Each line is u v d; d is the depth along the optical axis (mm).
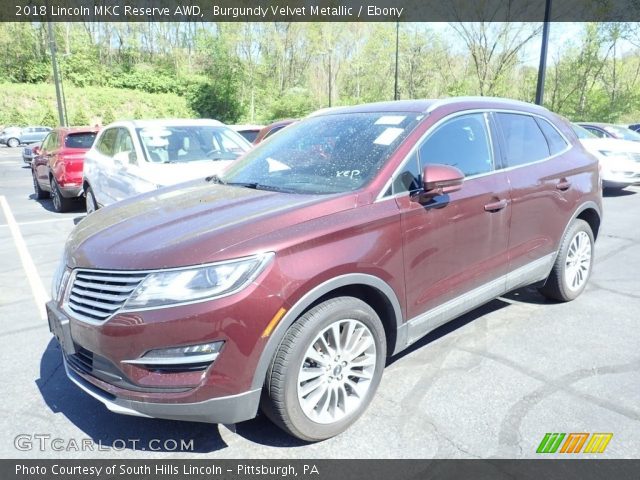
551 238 4188
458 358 3609
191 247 2463
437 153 3348
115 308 2445
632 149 10703
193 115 52188
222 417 2457
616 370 3406
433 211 3158
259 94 51656
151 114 50719
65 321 2654
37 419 3037
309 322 2580
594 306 4535
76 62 51625
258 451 2715
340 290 2812
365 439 2766
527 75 33750
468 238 3408
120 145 7461
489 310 4492
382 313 3078
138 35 54031
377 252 2834
